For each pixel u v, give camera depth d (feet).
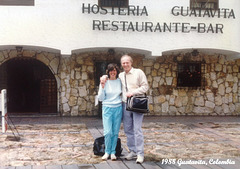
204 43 33.12
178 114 37.22
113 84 16.63
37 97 37.91
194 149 19.65
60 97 35.65
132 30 31.91
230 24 33.63
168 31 32.58
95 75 35.70
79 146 20.15
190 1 33.09
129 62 16.20
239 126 29.25
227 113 38.06
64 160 16.66
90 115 35.73
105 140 16.71
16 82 38.14
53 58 35.37
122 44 31.91
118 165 15.78
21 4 30.30
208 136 24.09
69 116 35.12
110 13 31.78
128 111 16.46
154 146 20.38
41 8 30.63
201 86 37.58
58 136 23.43
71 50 31.35
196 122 31.58
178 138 23.17
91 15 31.45
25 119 32.27
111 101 16.40
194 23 33.06
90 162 16.29
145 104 15.83
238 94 38.27
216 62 37.83
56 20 30.94
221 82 37.96
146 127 27.99
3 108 21.38
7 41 30.14
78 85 35.47
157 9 32.48
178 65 37.32
